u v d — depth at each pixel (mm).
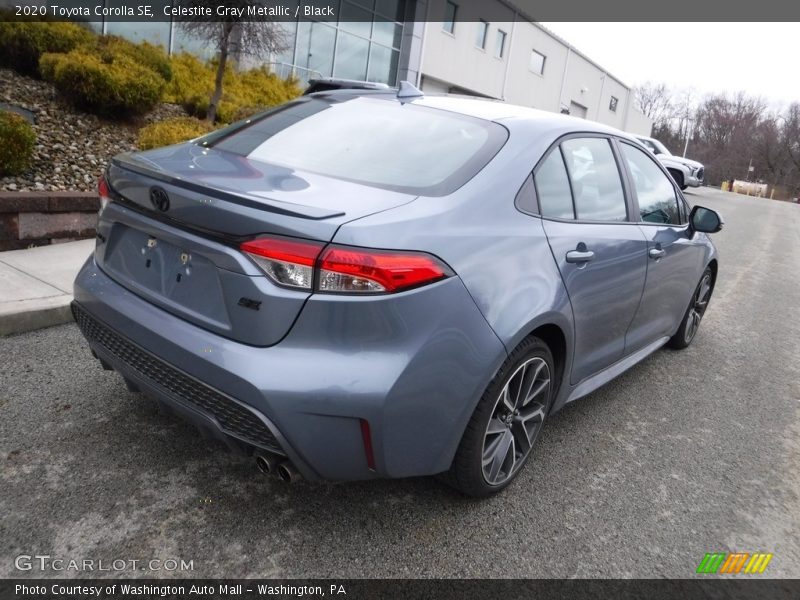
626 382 4090
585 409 3602
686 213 4117
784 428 3662
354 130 2670
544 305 2377
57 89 7637
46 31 7871
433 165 2391
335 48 17062
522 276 2309
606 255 2857
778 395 4172
